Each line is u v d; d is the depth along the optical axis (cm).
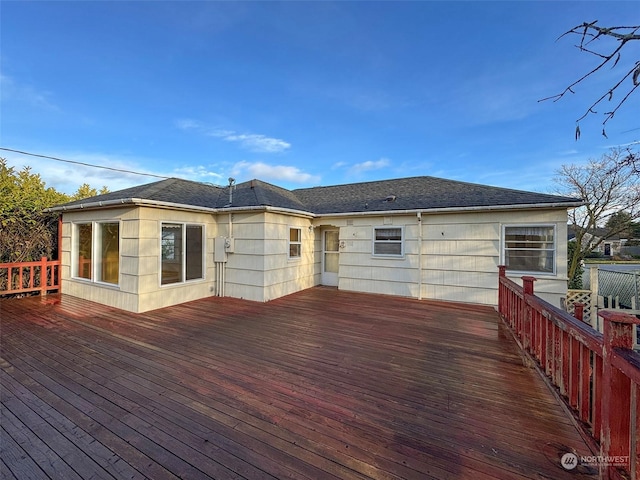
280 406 259
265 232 696
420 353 389
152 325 505
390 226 795
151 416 243
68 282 737
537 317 325
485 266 688
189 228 696
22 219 720
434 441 214
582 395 212
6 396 273
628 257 2130
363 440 214
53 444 208
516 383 306
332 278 942
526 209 645
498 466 189
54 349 392
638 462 142
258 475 180
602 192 1077
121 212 614
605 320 166
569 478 178
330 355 379
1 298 687
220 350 393
